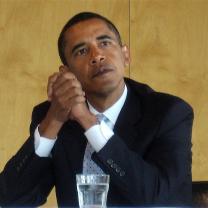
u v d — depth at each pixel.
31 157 5.13
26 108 9.94
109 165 4.79
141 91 5.71
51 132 5.11
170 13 9.99
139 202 4.85
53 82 5.07
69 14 10.02
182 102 5.61
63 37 5.46
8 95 9.95
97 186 4.09
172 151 5.24
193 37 9.95
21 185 5.20
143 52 9.97
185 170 5.19
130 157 4.82
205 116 9.88
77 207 5.42
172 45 9.96
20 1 10.02
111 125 5.48
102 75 5.29
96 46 5.32
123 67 5.45
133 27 10.02
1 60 9.96
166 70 9.95
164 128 5.40
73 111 4.94
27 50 9.98
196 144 9.82
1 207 5.31
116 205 5.09
